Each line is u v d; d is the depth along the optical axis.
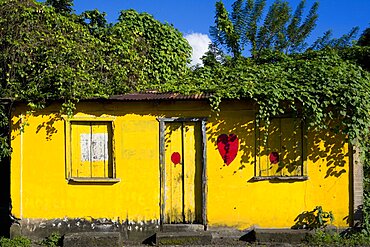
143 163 9.32
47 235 9.21
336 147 9.17
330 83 8.96
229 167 9.27
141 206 9.27
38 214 9.25
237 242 8.99
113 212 9.27
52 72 9.06
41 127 9.30
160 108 9.31
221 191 9.27
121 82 9.93
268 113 8.88
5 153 9.17
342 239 8.95
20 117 9.26
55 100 9.17
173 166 9.35
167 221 9.30
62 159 9.30
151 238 9.20
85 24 11.39
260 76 9.71
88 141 9.37
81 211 9.26
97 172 9.36
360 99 8.76
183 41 12.57
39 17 10.02
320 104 8.84
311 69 9.53
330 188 9.20
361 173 9.16
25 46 9.38
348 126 8.79
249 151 9.25
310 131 9.19
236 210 9.23
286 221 9.20
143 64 11.15
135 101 9.19
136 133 9.34
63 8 13.76
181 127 9.36
